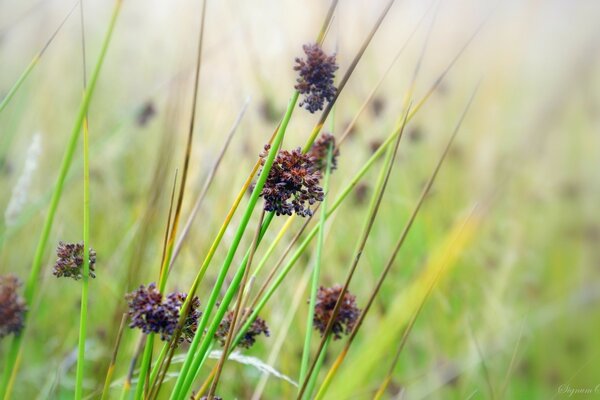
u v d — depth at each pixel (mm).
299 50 1215
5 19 1341
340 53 1194
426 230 1177
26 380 834
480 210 1150
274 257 939
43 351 913
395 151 654
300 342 904
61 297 977
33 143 740
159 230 939
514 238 1217
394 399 815
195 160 1006
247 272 610
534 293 1168
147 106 1193
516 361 931
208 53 1135
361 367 789
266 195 600
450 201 1316
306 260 934
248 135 1073
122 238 1105
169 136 844
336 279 1027
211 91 1147
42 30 1378
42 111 1289
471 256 1143
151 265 879
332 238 1062
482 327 1022
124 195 1187
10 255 974
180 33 1326
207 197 993
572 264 1249
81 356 604
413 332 1022
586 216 1320
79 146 1294
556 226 1325
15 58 1358
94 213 1157
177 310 601
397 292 986
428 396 901
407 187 1315
